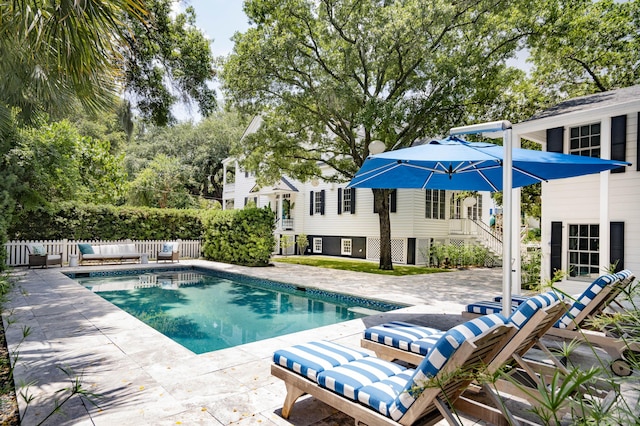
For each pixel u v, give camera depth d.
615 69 14.59
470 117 13.14
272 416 2.79
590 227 7.68
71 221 14.30
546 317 2.60
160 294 9.77
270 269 13.15
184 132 36.22
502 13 11.30
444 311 6.54
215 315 7.52
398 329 3.92
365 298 8.16
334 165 14.62
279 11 12.07
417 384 2.01
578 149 7.85
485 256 15.96
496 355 2.53
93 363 3.82
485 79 11.92
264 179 15.01
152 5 9.34
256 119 24.48
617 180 7.26
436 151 4.01
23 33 3.21
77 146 15.23
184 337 5.98
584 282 7.61
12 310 6.27
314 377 2.61
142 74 9.97
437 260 15.38
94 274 12.36
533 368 3.04
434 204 16.95
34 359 3.92
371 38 11.23
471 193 17.80
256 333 6.23
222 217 15.24
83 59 3.42
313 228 20.84
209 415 2.76
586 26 12.91
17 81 4.82
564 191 8.03
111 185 18.45
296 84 12.77
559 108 8.24
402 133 12.53
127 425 2.57
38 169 12.03
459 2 10.79
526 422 2.53
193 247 17.41
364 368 2.65
